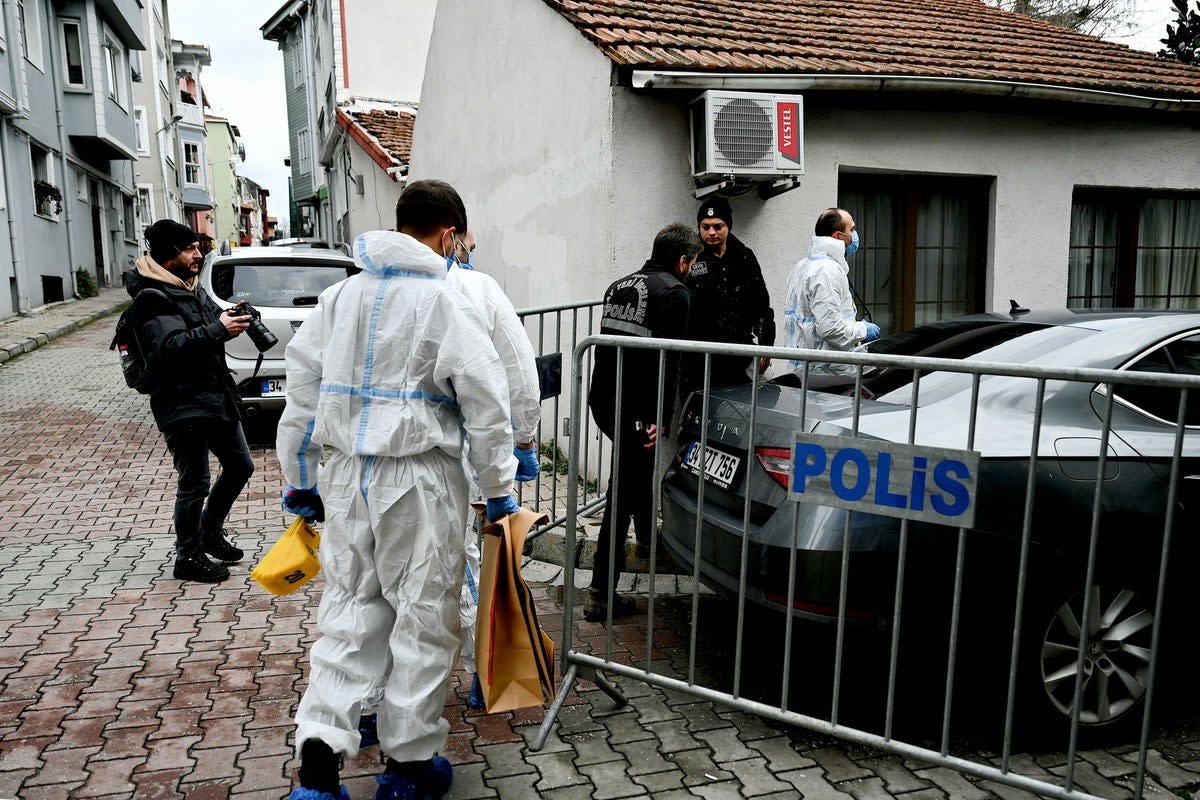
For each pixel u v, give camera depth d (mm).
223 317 4227
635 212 5574
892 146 6328
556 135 6289
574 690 3498
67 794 2742
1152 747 3109
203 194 42812
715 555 3334
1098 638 3057
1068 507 2922
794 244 6090
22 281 15617
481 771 2902
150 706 3289
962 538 2594
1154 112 7059
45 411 8922
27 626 3971
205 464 4484
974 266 6969
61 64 18750
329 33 17734
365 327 2439
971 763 2646
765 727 3219
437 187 2658
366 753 2979
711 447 3535
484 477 2514
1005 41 7754
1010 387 3152
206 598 4324
